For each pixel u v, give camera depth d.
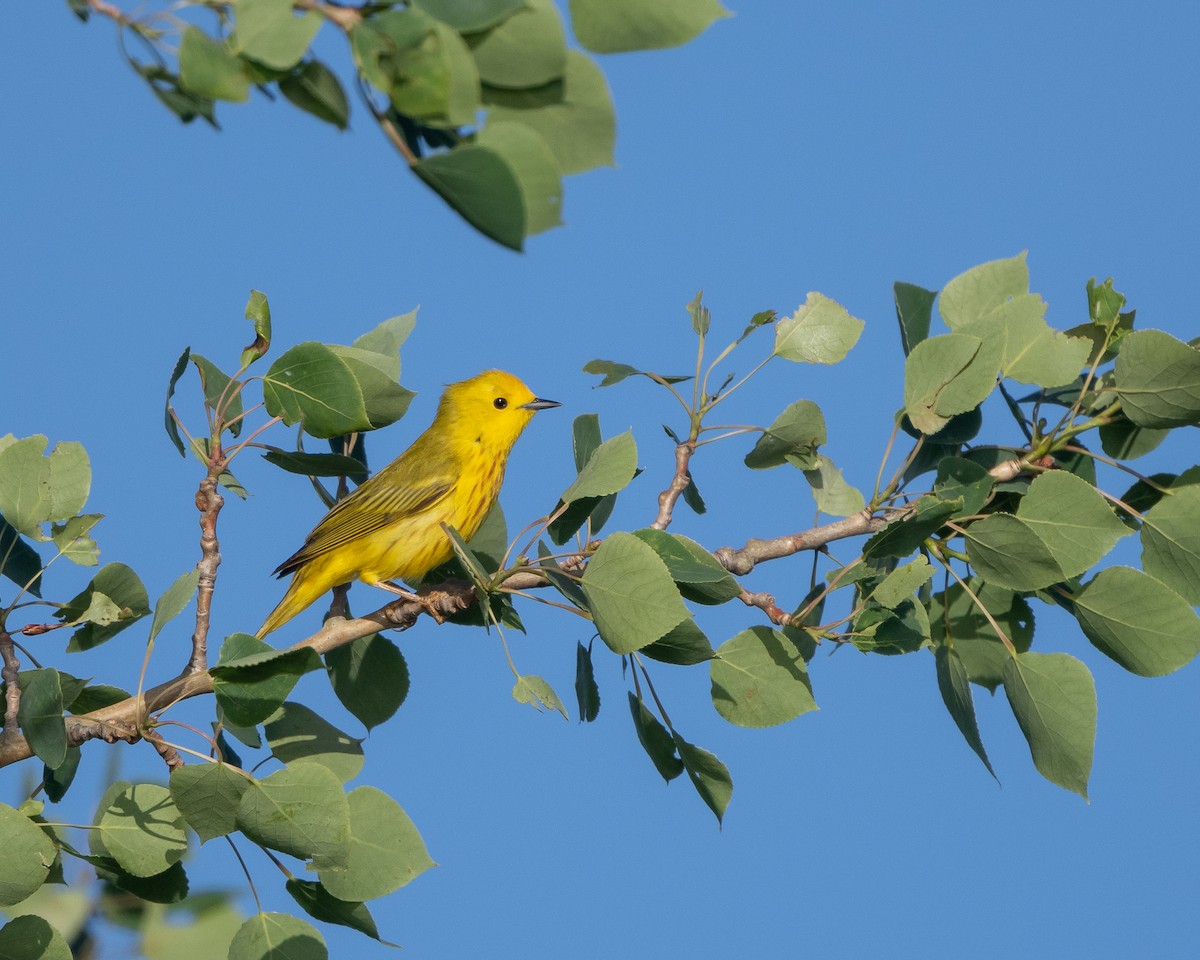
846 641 10.08
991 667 11.04
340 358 9.72
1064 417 10.58
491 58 5.25
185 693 9.59
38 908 9.05
